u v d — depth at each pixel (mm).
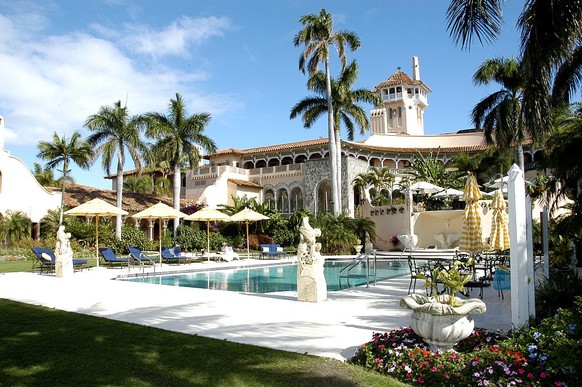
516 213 6535
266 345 6805
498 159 40438
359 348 6281
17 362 5957
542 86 8836
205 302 11094
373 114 61531
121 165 34625
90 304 11000
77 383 5160
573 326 5480
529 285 6703
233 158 55156
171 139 35531
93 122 33969
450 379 5059
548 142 13523
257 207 38281
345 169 42281
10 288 14375
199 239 33344
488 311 9344
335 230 30406
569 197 17250
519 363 5090
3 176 34156
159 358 6098
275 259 28547
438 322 5707
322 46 34062
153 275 19922
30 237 33281
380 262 24875
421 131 67562
